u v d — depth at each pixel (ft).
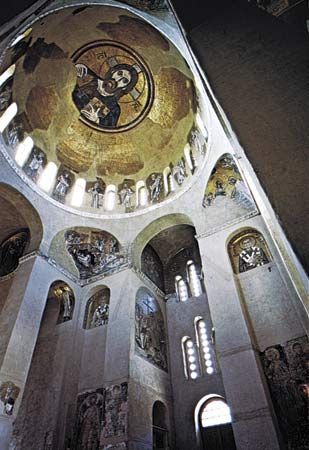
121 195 63.62
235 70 14.21
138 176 65.31
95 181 64.03
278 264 36.88
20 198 50.31
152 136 64.44
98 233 58.34
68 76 58.39
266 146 11.73
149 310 53.67
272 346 34.68
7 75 46.65
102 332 49.29
